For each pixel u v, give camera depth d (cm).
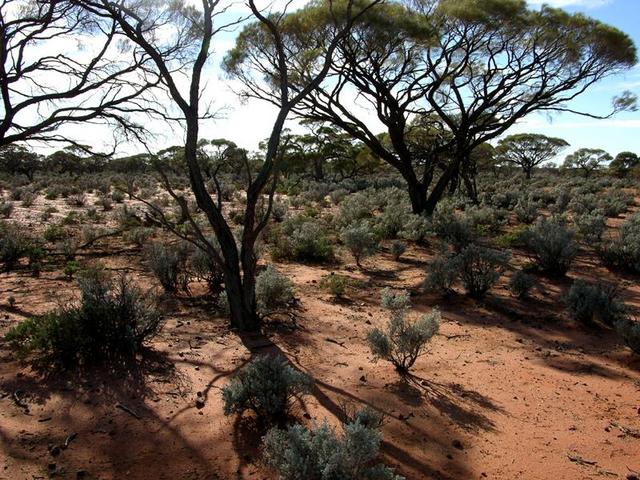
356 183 4131
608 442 402
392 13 1623
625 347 634
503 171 7556
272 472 342
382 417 401
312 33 1652
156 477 333
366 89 1770
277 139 629
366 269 1096
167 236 1388
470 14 1572
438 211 1927
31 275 921
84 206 2452
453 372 538
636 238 1164
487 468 360
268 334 626
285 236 1331
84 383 461
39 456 346
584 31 1736
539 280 1020
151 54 593
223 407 407
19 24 1148
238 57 1827
